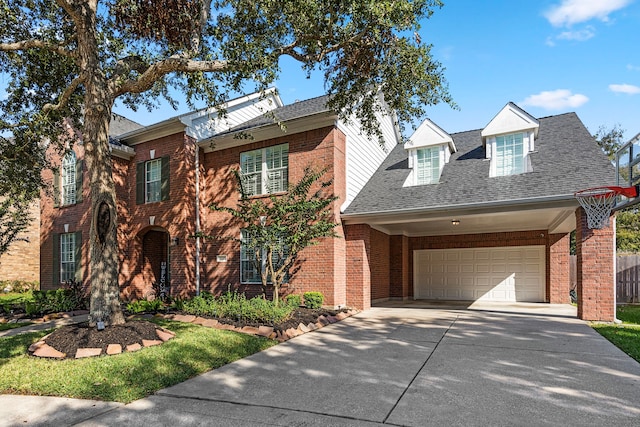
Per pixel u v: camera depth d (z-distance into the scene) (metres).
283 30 8.52
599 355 6.68
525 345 7.54
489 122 13.19
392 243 17.61
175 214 14.30
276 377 5.57
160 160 15.07
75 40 9.17
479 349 7.25
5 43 8.93
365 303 13.09
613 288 10.02
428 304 15.46
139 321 7.91
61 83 10.66
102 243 7.62
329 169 12.62
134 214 15.62
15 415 4.18
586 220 10.30
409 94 9.19
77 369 5.56
